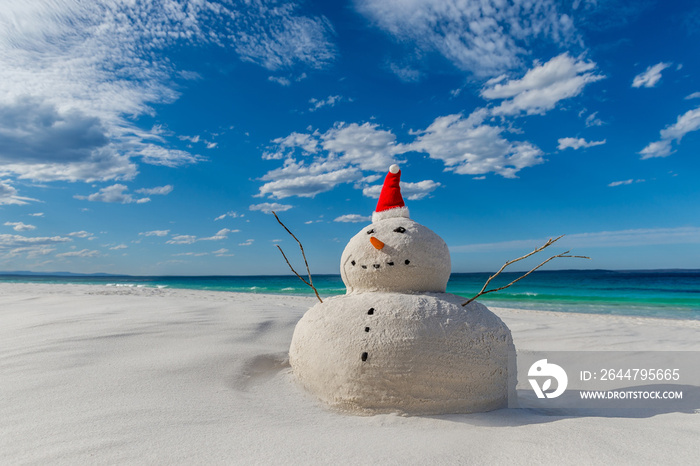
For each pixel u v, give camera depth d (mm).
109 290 7012
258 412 1211
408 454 922
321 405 1303
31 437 990
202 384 1430
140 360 1650
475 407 1266
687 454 924
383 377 1239
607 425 1136
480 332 1320
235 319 2447
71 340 1904
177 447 938
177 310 2771
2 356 1671
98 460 871
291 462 873
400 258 1425
